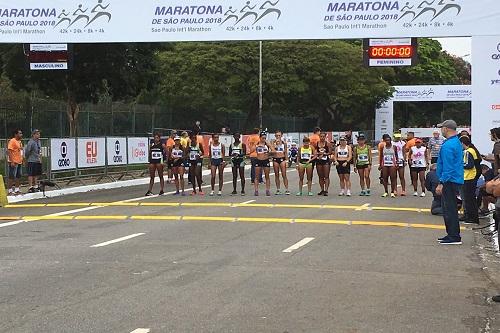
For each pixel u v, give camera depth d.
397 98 63.38
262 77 46.78
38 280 8.00
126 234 11.88
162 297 7.10
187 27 17.92
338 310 6.57
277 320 6.20
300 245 10.56
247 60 47.38
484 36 16.45
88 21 18.30
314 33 17.34
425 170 18.91
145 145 25.89
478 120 16.48
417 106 84.12
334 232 12.02
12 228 12.88
